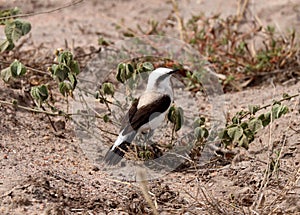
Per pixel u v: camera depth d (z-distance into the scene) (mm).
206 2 17547
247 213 8336
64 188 8641
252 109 9594
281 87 12641
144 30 16094
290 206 8336
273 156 9773
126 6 17703
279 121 10688
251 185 9117
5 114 10688
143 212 8336
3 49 10109
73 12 17266
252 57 13438
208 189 9125
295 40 14297
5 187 8461
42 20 16578
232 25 15656
